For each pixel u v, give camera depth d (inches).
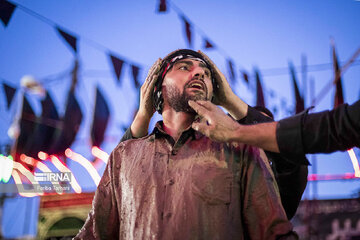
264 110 86.7
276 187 48.9
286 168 56.1
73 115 251.3
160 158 51.1
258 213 46.1
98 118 240.4
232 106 61.8
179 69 56.1
